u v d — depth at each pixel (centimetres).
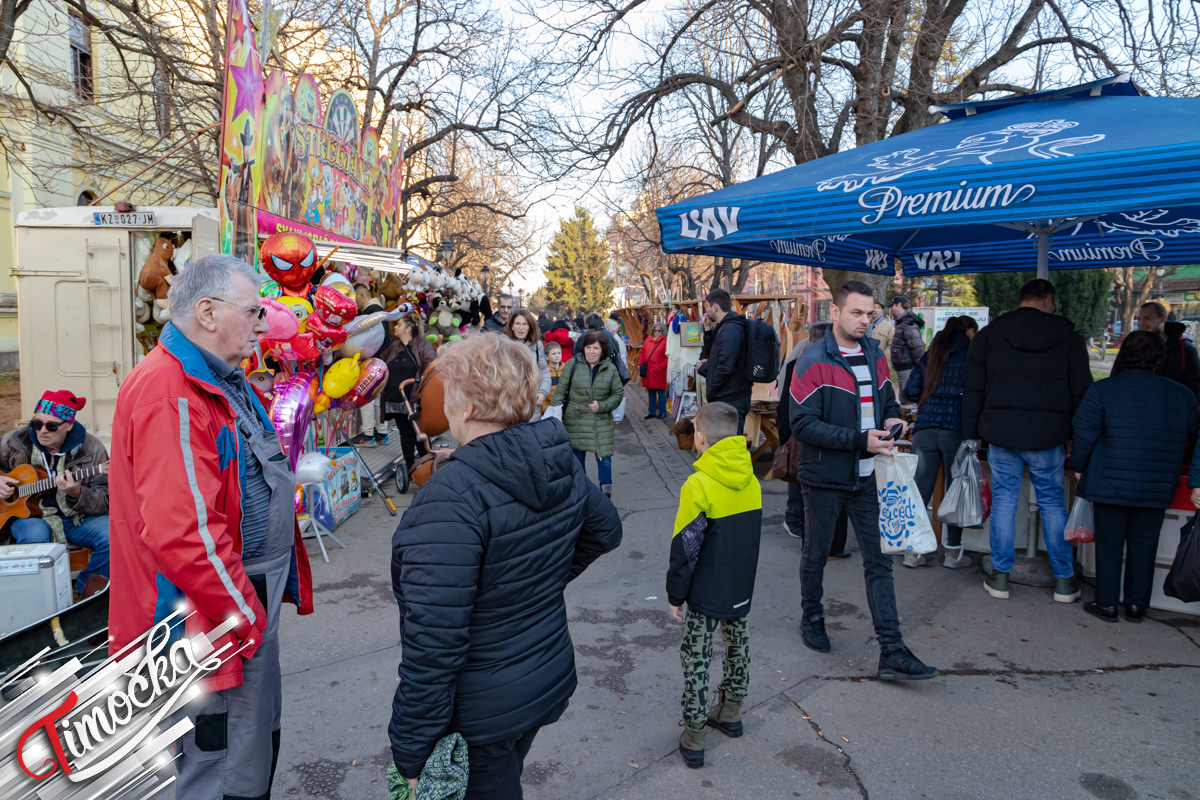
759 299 1503
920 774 294
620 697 360
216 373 210
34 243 716
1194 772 292
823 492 382
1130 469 414
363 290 854
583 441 704
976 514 485
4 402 1403
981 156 347
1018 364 445
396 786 178
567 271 8644
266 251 524
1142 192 291
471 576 167
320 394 582
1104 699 348
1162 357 418
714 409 308
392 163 1298
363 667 393
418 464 406
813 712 341
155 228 720
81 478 417
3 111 1407
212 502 194
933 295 3162
